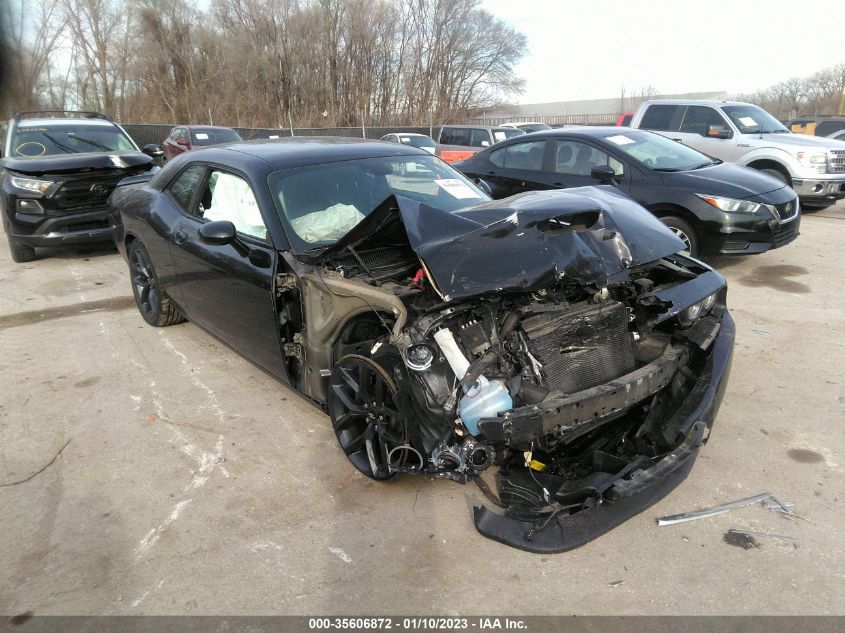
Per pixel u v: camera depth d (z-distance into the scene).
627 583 2.38
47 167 7.32
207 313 4.29
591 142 6.79
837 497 2.84
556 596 2.33
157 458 3.41
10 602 2.43
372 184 3.92
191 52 33.59
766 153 9.28
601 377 2.80
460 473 2.61
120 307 6.01
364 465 3.12
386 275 3.09
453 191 4.18
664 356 2.96
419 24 38.97
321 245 3.42
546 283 2.67
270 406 3.95
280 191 3.63
